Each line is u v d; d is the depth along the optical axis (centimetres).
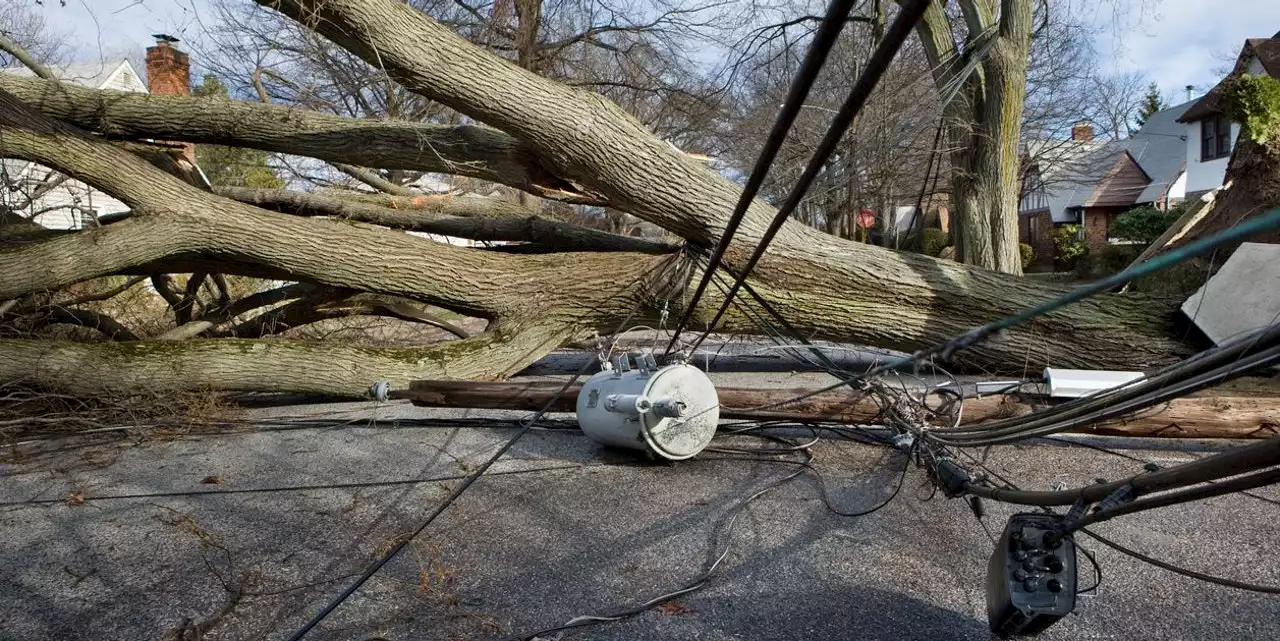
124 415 670
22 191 885
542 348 786
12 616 328
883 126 1546
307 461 557
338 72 1538
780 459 533
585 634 303
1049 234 2850
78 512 455
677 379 500
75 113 817
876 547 381
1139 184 3288
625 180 698
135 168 725
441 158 795
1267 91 765
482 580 354
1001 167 1170
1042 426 304
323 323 1064
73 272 696
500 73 667
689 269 749
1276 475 181
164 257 729
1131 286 873
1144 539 382
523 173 825
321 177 1437
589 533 407
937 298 747
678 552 380
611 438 526
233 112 836
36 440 629
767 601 328
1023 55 1151
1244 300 670
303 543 402
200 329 909
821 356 628
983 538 390
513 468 527
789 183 1644
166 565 377
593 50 2247
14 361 655
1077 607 315
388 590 345
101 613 329
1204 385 216
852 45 1695
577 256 795
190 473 533
